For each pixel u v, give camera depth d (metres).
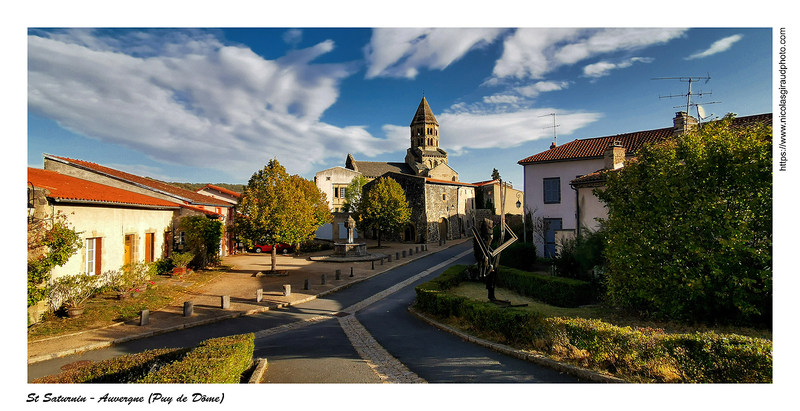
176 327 11.06
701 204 8.20
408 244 41.59
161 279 17.84
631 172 10.09
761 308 8.08
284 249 32.12
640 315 9.98
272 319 12.45
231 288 17.20
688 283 8.07
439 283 14.15
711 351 5.87
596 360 6.73
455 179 60.62
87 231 13.38
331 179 60.38
